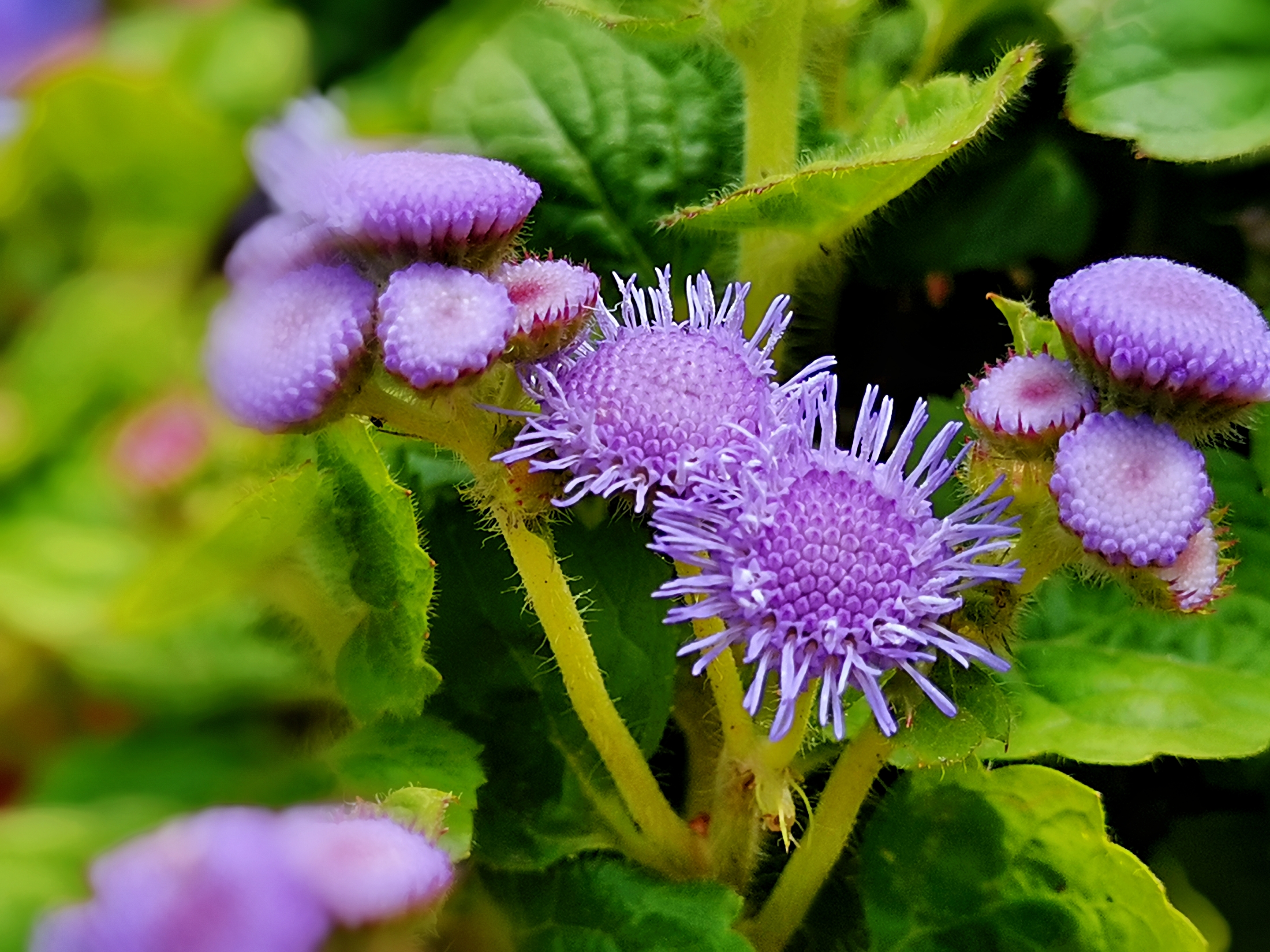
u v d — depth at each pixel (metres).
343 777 0.10
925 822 0.10
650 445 0.09
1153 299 0.09
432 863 0.09
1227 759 0.10
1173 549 0.09
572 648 0.10
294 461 0.10
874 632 0.09
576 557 0.11
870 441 0.09
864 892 0.10
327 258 0.09
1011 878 0.10
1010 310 0.10
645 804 0.10
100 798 0.10
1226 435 0.09
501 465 0.09
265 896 0.08
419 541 0.10
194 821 0.09
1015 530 0.09
